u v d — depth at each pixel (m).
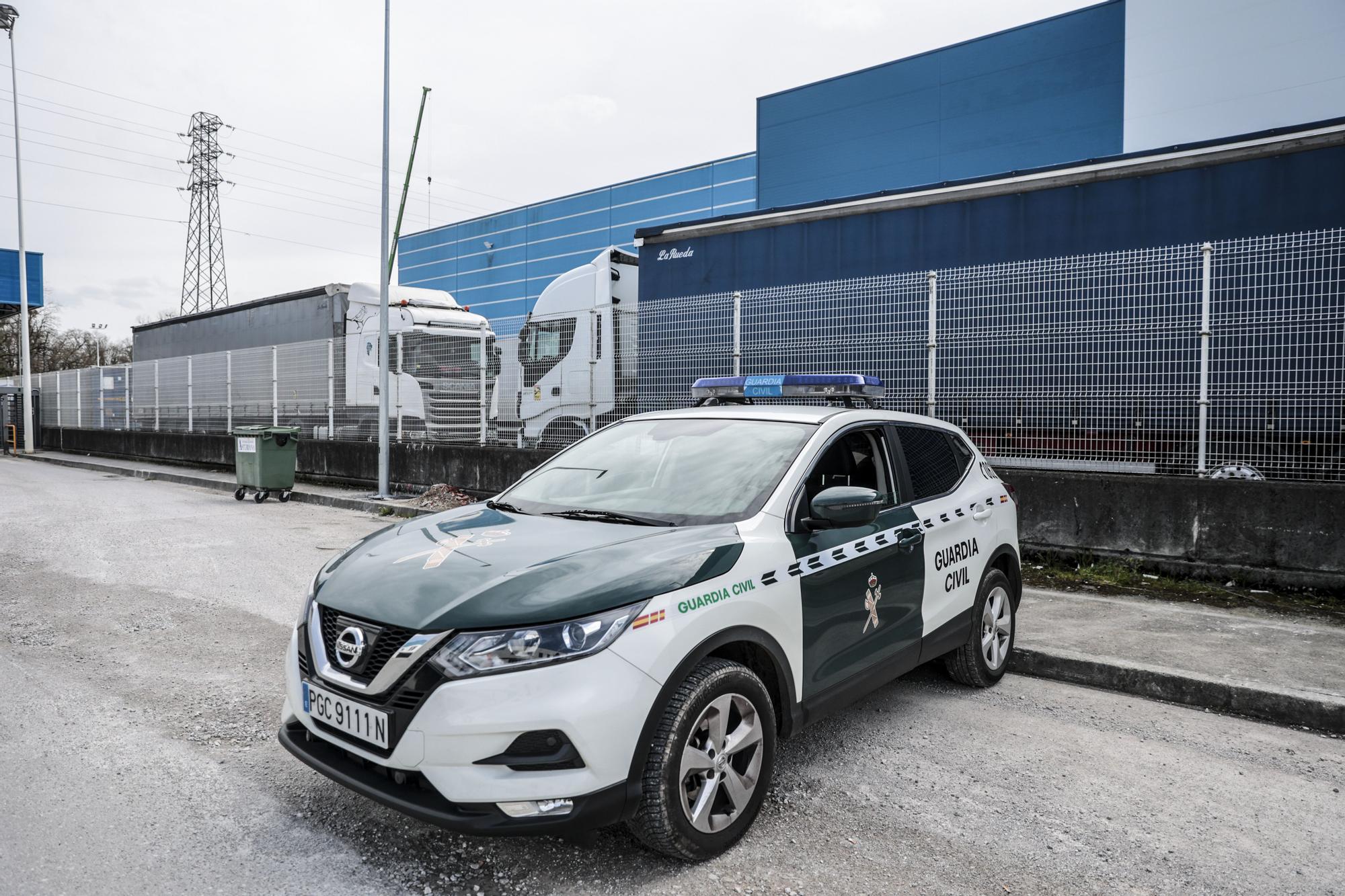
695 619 2.92
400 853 3.01
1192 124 18.83
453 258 45.03
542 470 4.54
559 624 2.69
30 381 27.59
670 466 4.05
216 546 9.49
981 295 8.41
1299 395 7.07
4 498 14.34
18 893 2.70
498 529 3.56
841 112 24.53
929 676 5.28
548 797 2.59
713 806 3.04
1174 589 7.11
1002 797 3.57
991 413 8.37
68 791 3.45
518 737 2.60
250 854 2.98
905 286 8.82
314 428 16.92
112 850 2.99
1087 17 20.45
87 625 6.01
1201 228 7.82
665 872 2.91
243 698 4.57
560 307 12.65
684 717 2.84
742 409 4.49
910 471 4.48
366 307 16.55
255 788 3.50
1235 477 7.35
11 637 5.68
